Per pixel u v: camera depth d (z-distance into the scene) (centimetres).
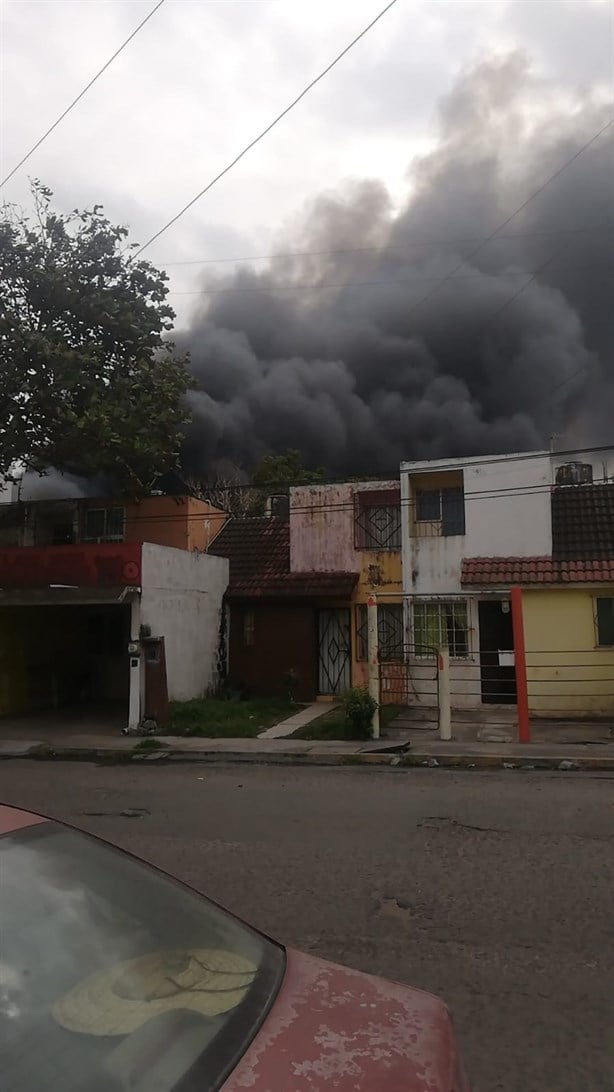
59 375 1548
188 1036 173
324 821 797
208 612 1980
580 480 2258
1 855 220
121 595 1609
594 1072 324
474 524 1900
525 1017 372
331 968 222
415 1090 169
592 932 477
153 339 1769
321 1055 175
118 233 1720
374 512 2053
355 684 2009
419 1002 210
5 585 1748
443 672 1364
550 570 1800
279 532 2270
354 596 2030
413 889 567
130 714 1588
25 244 1639
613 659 1750
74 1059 159
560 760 1150
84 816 860
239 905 540
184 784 1067
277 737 1455
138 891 229
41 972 183
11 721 1792
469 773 1104
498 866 617
